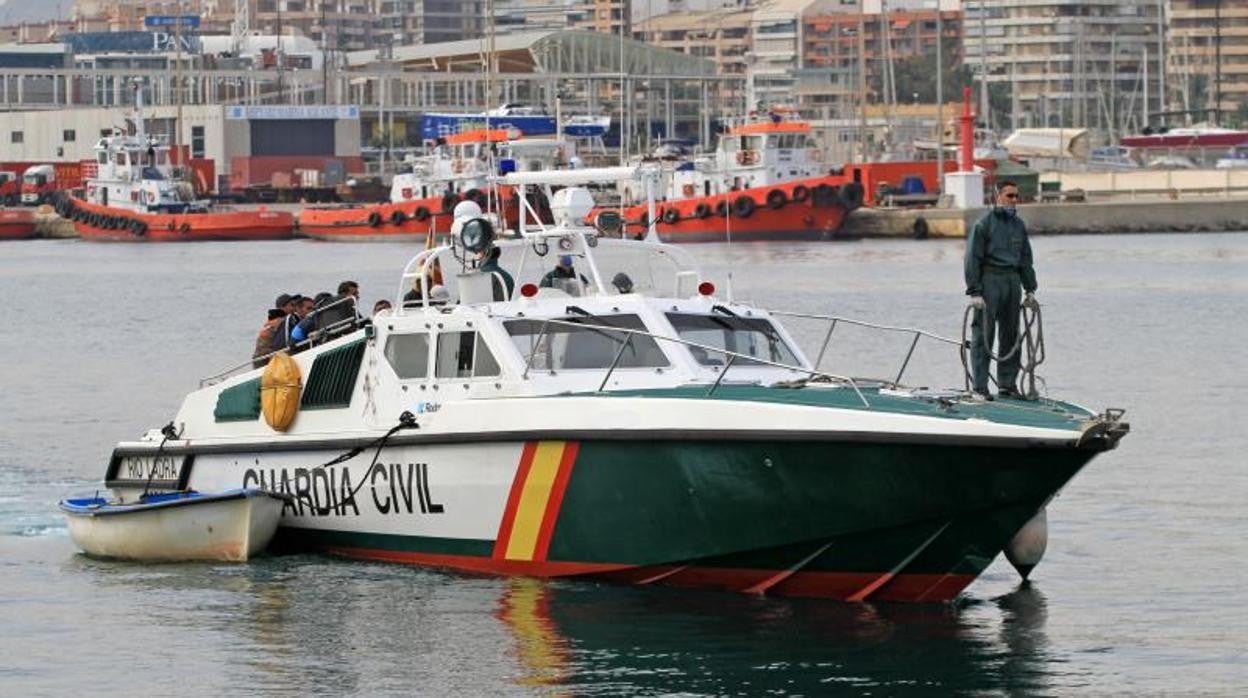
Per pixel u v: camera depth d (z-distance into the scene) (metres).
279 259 153.25
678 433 31.75
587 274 37.03
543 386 33.91
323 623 32.25
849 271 127.00
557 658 30.05
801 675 29.19
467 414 33.84
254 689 29.06
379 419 35.31
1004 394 34.09
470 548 34.53
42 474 48.47
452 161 172.00
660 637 30.94
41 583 35.62
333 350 36.16
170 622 32.66
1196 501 42.25
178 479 38.59
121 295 116.50
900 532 31.45
